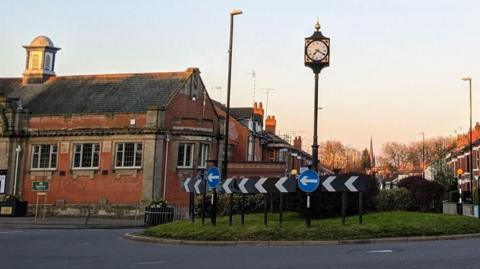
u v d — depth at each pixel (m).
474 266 10.87
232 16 26.58
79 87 44.56
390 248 14.95
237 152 49.47
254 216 22.62
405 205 25.72
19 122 41.44
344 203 18.62
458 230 19.25
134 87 42.47
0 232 23.89
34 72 47.09
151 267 11.59
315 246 16.14
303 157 77.69
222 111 48.84
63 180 40.03
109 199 38.66
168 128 38.66
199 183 20.98
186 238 18.08
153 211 30.19
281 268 10.97
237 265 11.60
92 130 39.56
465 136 79.62
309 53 19.61
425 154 123.50
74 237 21.08
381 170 137.62
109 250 15.64
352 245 16.31
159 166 38.06
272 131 65.38
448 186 54.59
